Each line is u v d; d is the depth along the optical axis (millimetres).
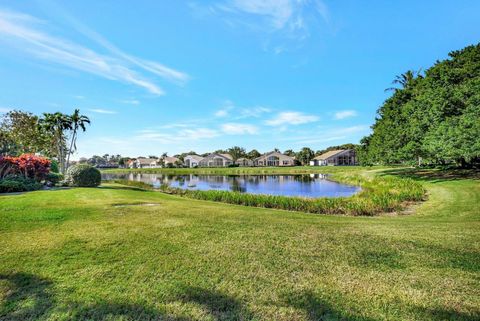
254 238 5441
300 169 57812
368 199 12289
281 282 3533
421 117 20750
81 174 18828
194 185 30359
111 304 3012
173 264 4086
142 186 25094
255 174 52500
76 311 2873
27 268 3918
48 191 14320
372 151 28766
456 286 3410
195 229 6125
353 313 2846
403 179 19938
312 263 4148
